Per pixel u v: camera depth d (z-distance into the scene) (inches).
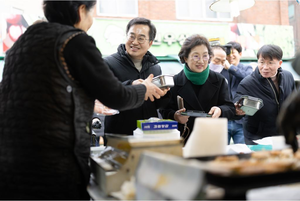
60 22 45.6
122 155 40.0
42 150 38.9
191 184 22.7
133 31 81.6
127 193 33.6
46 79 39.4
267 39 272.2
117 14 295.1
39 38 41.5
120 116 80.5
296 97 32.6
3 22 191.6
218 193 25.8
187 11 330.6
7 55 45.1
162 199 24.9
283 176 27.2
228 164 30.0
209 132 37.9
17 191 39.3
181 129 82.1
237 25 266.1
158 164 27.3
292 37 277.6
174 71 221.9
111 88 40.9
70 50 40.1
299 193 36.0
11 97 41.3
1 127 42.0
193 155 38.0
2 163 40.8
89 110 43.1
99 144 109.2
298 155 35.6
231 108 79.8
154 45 246.1
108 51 232.5
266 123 97.0
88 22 48.4
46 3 45.6
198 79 81.7
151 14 310.2
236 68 118.3
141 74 85.4
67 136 39.9
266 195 35.7
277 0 356.2
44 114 39.2
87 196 42.0
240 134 116.9
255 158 37.9
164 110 82.6
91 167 46.9
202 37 81.4
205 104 83.0
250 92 98.6
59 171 39.3
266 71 94.3
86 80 40.4
